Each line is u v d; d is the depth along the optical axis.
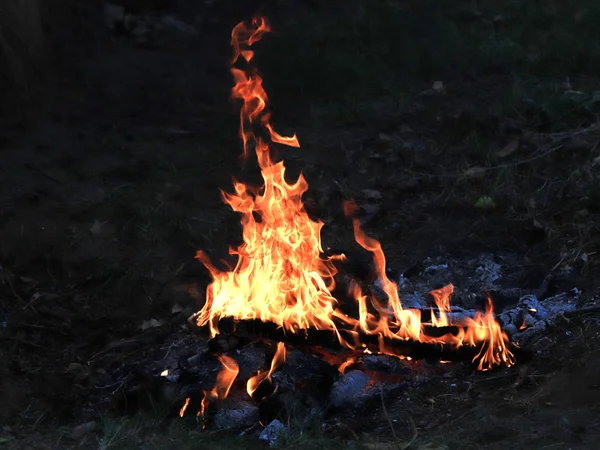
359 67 12.82
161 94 12.67
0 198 9.87
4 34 11.93
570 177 9.52
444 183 9.80
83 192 9.99
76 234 9.12
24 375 7.05
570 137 10.32
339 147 10.85
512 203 9.28
